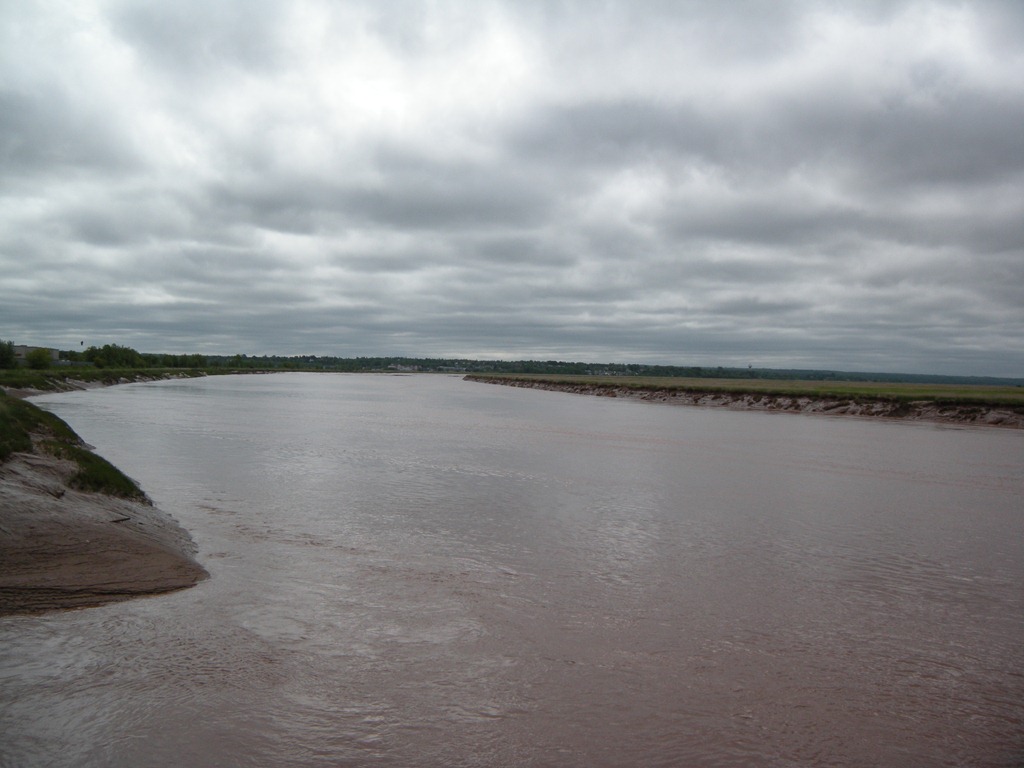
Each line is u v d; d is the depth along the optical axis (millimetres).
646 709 7531
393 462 25484
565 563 12859
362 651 8781
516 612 10258
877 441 36281
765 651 9109
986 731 7293
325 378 184500
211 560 12469
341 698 7602
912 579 12367
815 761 6688
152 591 10531
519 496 19344
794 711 7586
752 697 7863
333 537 14359
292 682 7918
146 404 56375
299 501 17969
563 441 34219
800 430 42438
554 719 7289
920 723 7414
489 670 8352
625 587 11539
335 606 10312
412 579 11672
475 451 29406
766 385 97375
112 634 8953
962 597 11438
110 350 141000
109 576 10836
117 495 15719
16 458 14766
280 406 58156
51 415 25906
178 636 9008
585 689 7938
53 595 9984
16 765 6242
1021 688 8250
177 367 178000
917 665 8797
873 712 7613
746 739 7016
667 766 6531
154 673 7984
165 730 6867
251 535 14352
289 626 9492
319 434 35375
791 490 21344
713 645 9250
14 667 7961
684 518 17016
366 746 6727
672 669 8508
